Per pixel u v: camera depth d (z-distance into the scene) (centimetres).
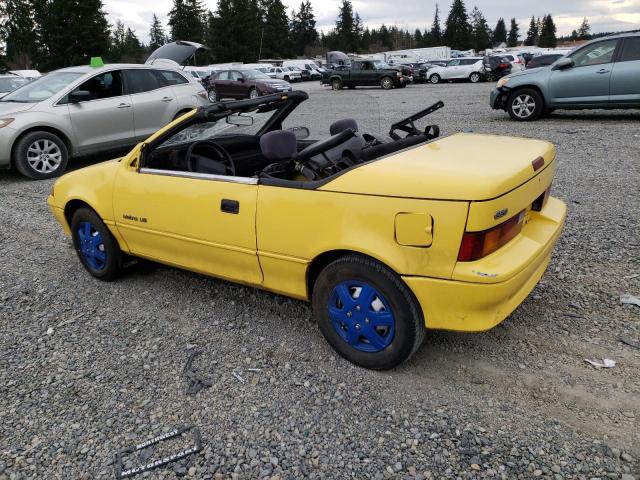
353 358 304
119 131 895
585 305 357
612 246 446
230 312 383
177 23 7844
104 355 337
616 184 619
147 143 381
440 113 1361
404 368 303
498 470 229
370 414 268
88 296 422
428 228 253
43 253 521
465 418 261
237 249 333
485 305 256
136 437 262
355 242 276
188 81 1007
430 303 265
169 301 406
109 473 242
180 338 352
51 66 5644
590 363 295
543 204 320
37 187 783
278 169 325
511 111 1136
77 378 313
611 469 225
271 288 334
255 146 410
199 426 267
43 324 381
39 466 248
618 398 267
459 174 259
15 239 565
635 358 297
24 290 438
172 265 391
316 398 283
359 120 413
